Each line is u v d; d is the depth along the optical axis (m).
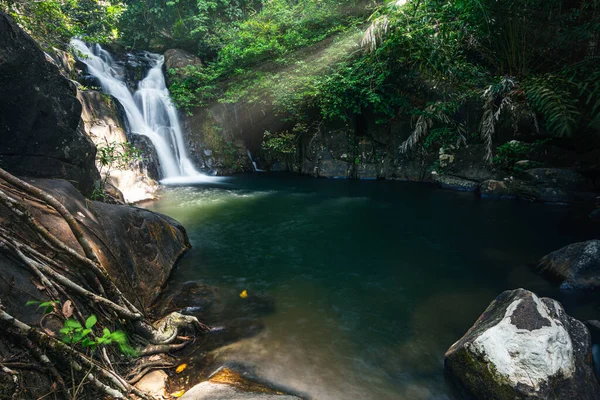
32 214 2.69
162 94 12.97
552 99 5.79
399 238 6.26
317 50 11.83
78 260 2.58
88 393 2.06
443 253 5.56
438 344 3.30
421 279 4.68
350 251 5.66
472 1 6.65
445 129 10.15
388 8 8.64
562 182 8.55
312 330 3.50
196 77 12.89
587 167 8.79
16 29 3.44
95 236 3.30
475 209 8.05
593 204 8.10
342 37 11.20
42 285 2.23
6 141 3.46
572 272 4.39
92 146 4.62
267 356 3.08
